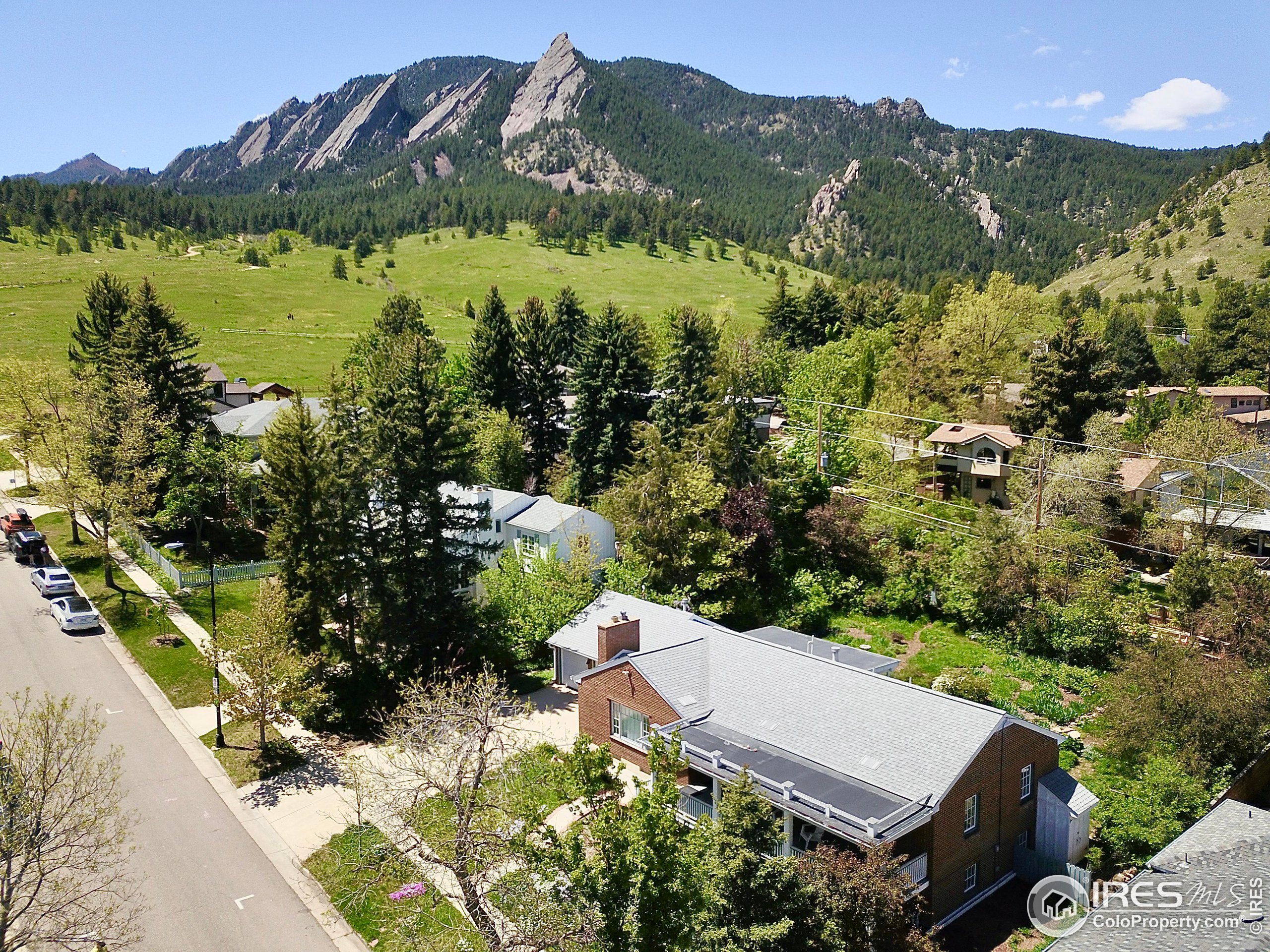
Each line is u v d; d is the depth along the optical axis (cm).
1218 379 11569
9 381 6122
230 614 3719
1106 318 12600
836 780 2719
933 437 7219
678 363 7406
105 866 2417
